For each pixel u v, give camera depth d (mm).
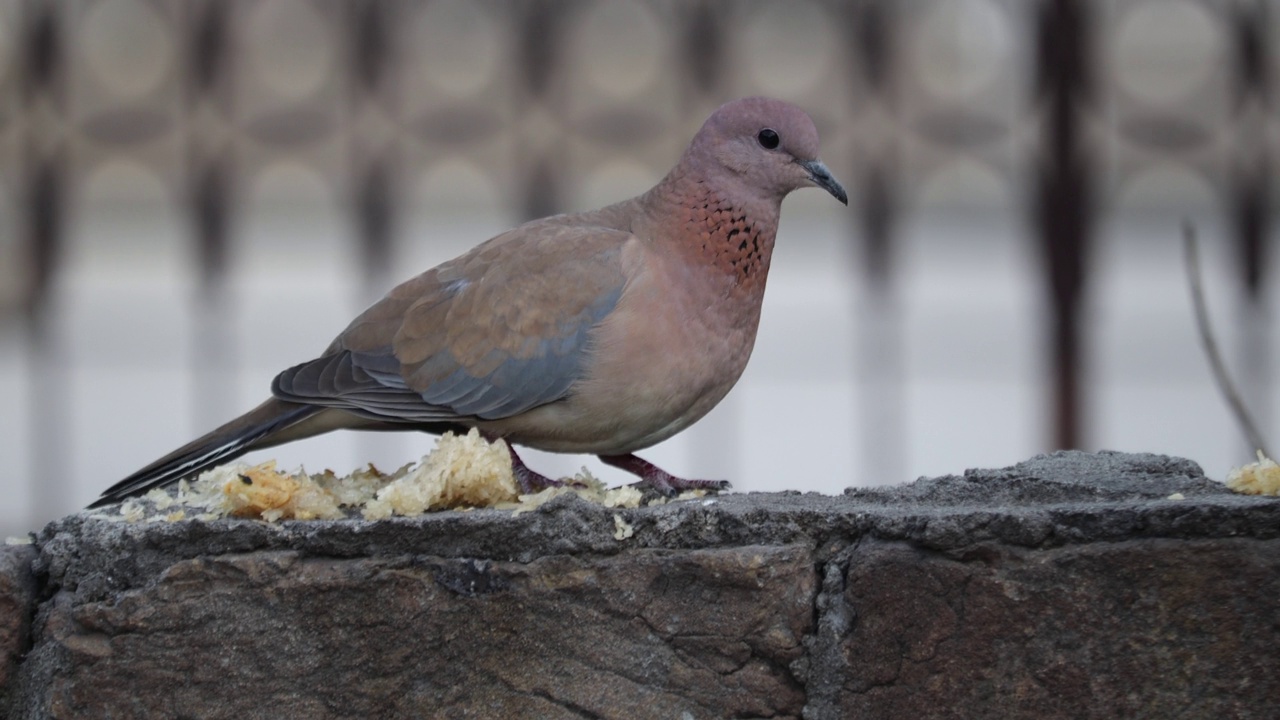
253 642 5836
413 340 7371
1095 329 13211
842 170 13656
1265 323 13617
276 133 13891
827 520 5789
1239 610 5465
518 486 7074
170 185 14102
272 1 13828
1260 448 8047
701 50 13656
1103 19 13438
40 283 13992
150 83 13891
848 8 13539
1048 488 6086
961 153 13531
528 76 13773
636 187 13867
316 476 6816
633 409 7418
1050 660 5566
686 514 5828
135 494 6922
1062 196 13320
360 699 5836
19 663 6027
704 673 5785
